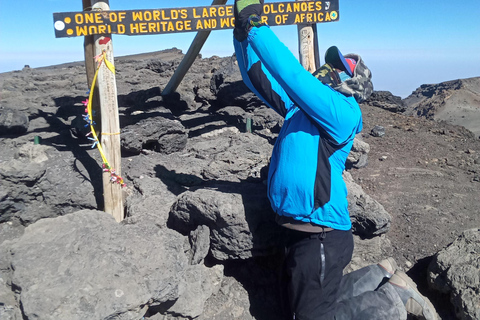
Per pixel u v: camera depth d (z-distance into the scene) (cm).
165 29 405
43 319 229
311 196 273
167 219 370
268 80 324
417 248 409
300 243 288
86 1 423
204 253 334
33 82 920
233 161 488
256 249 337
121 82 941
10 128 505
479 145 778
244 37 288
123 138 490
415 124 906
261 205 335
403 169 622
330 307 284
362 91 293
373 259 391
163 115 558
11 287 261
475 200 514
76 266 259
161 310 297
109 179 386
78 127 487
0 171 387
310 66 480
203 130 627
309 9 453
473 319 296
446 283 328
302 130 284
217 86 775
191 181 440
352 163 617
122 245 282
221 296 338
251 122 641
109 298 244
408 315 311
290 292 292
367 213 377
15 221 405
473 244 347
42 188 405
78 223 304
